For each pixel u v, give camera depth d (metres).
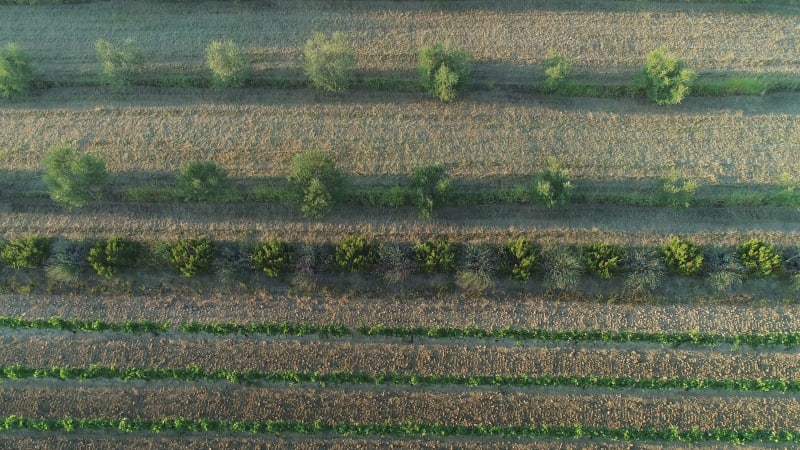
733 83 42.88
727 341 37.22
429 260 37.69
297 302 38.50
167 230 39.97
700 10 46.25
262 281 38.88
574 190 40.44
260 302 38.47
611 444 35.62
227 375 36.75
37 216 40.31
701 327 37.62
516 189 40.00
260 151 42.12
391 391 36.75
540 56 44.84
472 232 39.69
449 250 38.09
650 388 36.53
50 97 43.94
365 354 37.44
